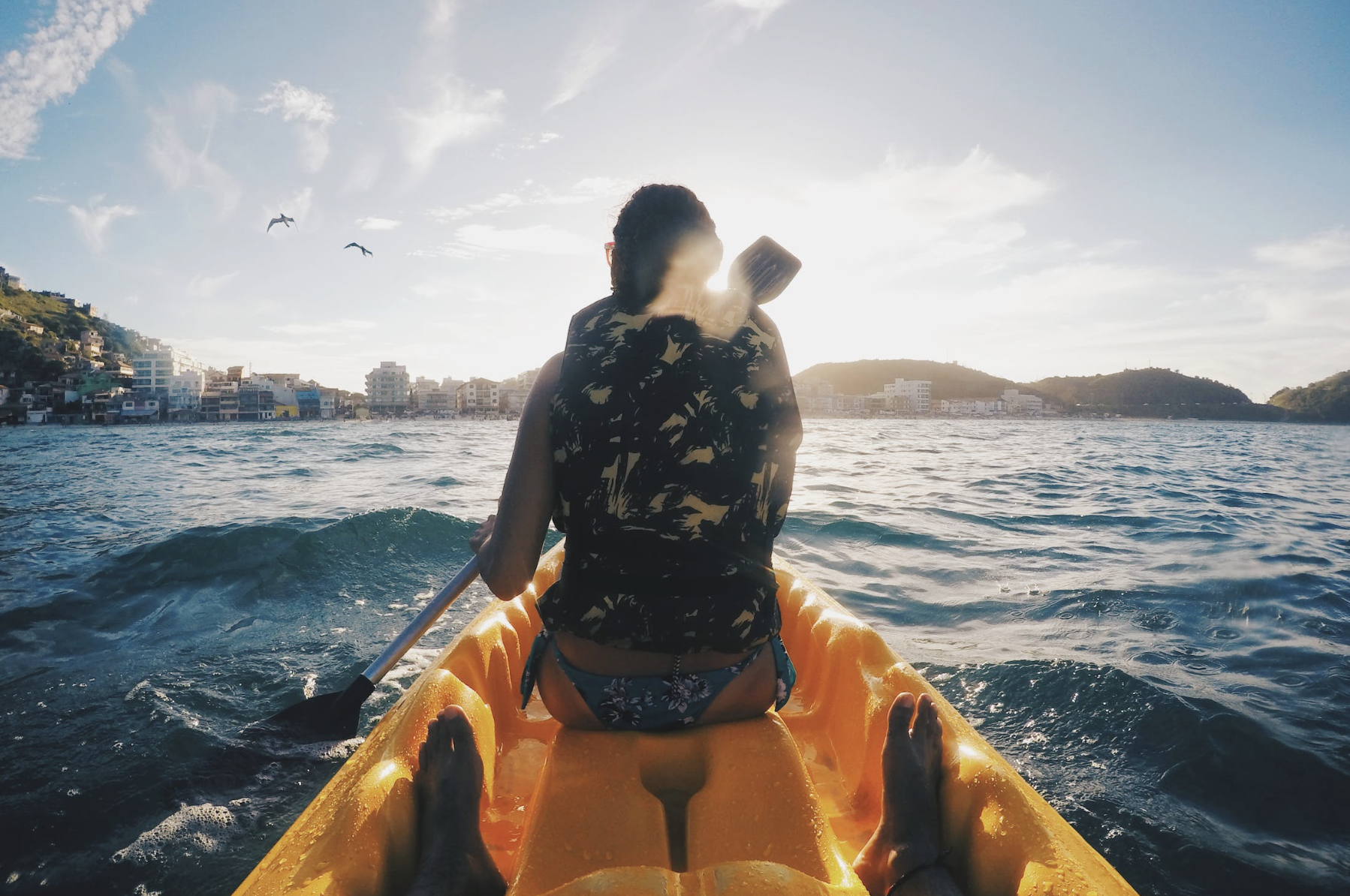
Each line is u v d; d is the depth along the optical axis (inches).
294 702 146.6
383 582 229.0
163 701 145.3
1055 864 45.1
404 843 52.0
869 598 217.3
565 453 51.1
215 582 227.9
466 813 51.9
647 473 49.9
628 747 55.1
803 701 92.7
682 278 51.9
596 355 51.1
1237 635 184.9
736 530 52.2
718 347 51.4
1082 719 135.4
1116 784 116.0
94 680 156.1
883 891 50.5
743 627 52.9
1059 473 693.3
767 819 49.6
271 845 102.7
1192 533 336.8
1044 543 305.7
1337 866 98.0
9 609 202.7
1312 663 163.9
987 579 240.2
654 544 50.9
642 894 36.3
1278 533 342.6
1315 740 127.4
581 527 52.2
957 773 55.1
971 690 149.0
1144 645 176.6
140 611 203.6
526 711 92.7
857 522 330.3
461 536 275.7
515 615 95.0
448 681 69.0
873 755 68.5
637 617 51.3
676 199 52.0
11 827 105.4
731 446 50.9
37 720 137.3
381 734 62.9
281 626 191.2
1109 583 233.1
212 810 109.3
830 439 1754.4
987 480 606.2
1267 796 113.3
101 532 318.7
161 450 1144.2
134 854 100.4
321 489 501.7
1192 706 135.7
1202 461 1026.7
